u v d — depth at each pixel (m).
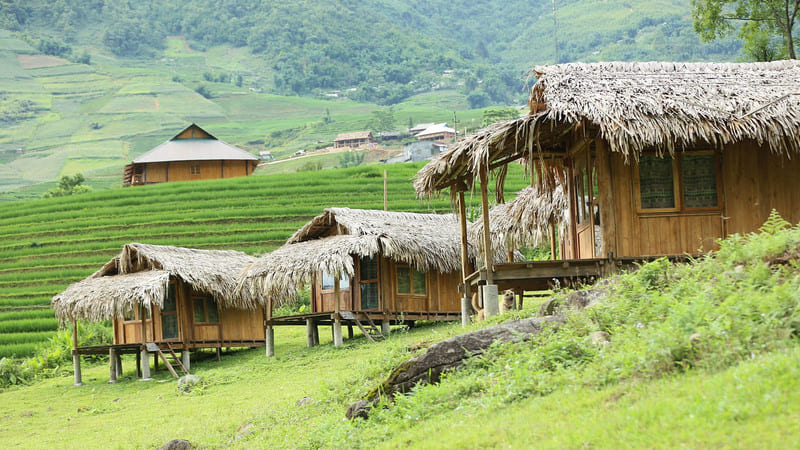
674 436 6.17
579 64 15.63
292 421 13.29
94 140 183.25
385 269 25.61
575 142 16.28
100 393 24.03
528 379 9.00
